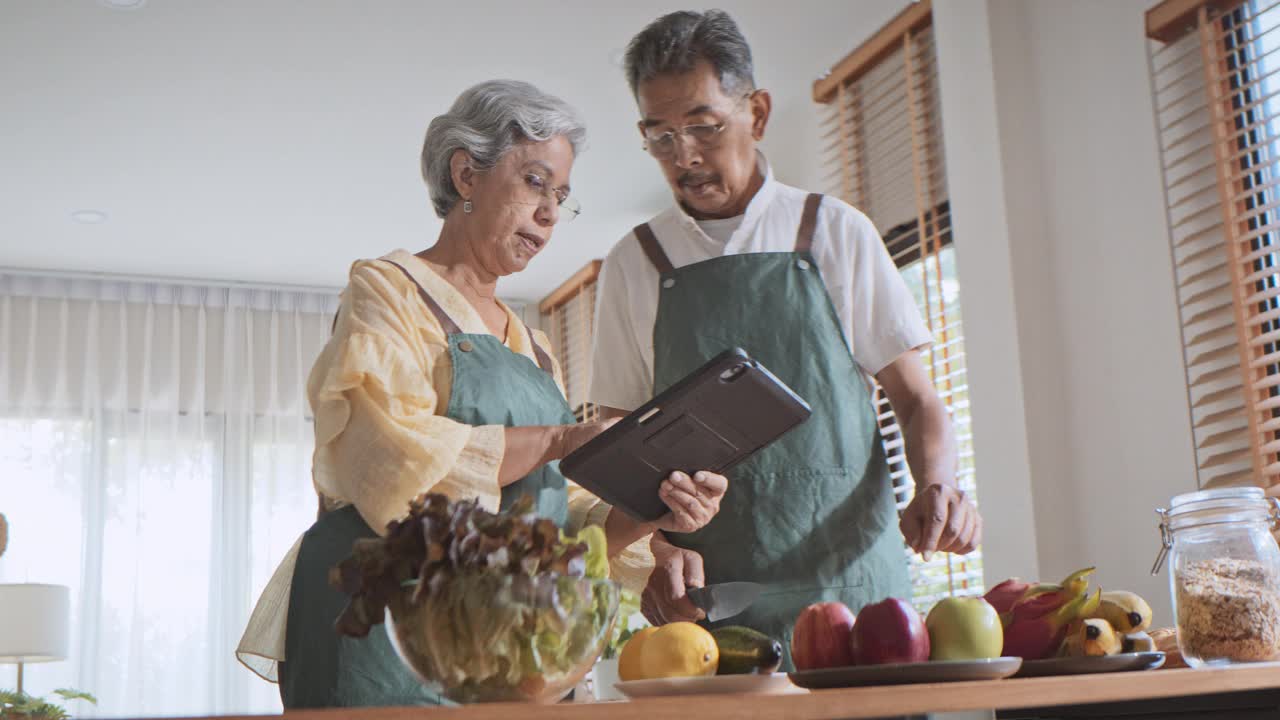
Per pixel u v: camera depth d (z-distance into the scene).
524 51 4.27
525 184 1.59
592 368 2.01
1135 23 3.22
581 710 0.74
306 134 4.86
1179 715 1.20
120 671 6.21
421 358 1.45
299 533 6.62
